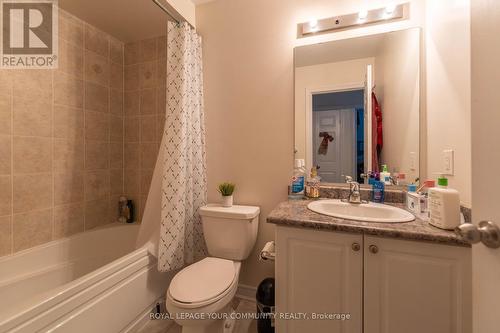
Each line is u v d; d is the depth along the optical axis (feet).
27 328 2.79
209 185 5.91
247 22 5.51
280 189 5.35
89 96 6.55
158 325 4.75
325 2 4.92
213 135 5.85
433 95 4.13
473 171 1.84
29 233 5.22
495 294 1.61
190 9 5.63
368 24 4.70
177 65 5.13
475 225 1.69
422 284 2.85
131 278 4.45
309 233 3.34
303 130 5.16
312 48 5.04
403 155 4.56
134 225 6.97
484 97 1.72
